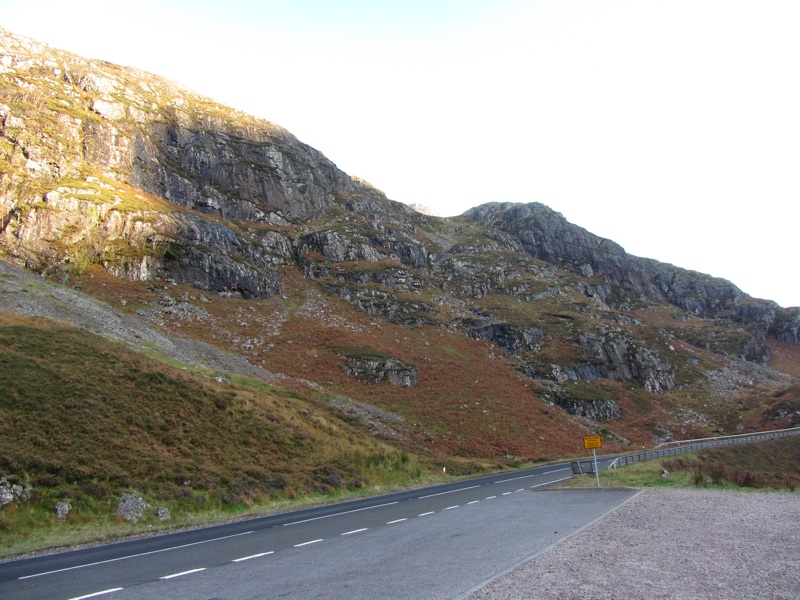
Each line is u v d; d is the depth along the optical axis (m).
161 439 24.48
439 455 43.72
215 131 102.25
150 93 100.50
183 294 62.69
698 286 161.12
